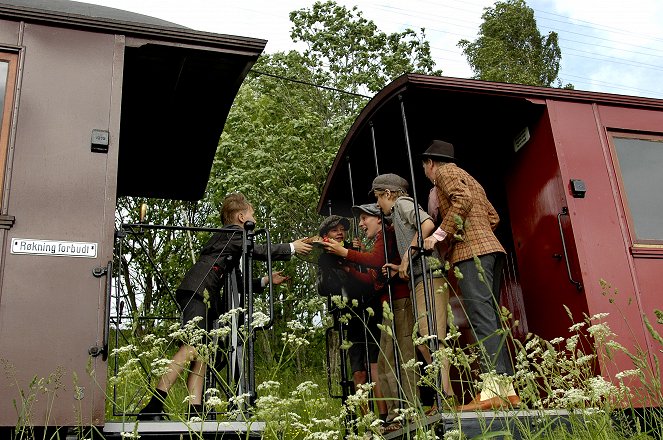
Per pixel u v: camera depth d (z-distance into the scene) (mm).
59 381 4008
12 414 3893
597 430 3689
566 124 5789
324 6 14328
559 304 5531
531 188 5949
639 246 5527
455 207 4859
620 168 5781
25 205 4305
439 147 5305
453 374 6270
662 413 3938
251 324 4270
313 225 12047
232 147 11875
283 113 13266
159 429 4090
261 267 12203
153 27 4938
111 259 4352
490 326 4730
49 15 4703
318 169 12133
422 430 3582
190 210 14133
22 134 4441
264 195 11922
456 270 3705
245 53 5184
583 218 5500
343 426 4500
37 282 4176
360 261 5566
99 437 4012
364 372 5852
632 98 6000
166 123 6281
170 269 12820
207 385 5285
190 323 3895
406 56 14508
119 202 13867
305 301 11156
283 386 10531
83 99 4645
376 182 5469
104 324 4184
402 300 5461
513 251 6277
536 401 3740
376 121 6027
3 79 4539
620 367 5027
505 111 5926
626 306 5289
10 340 4020
